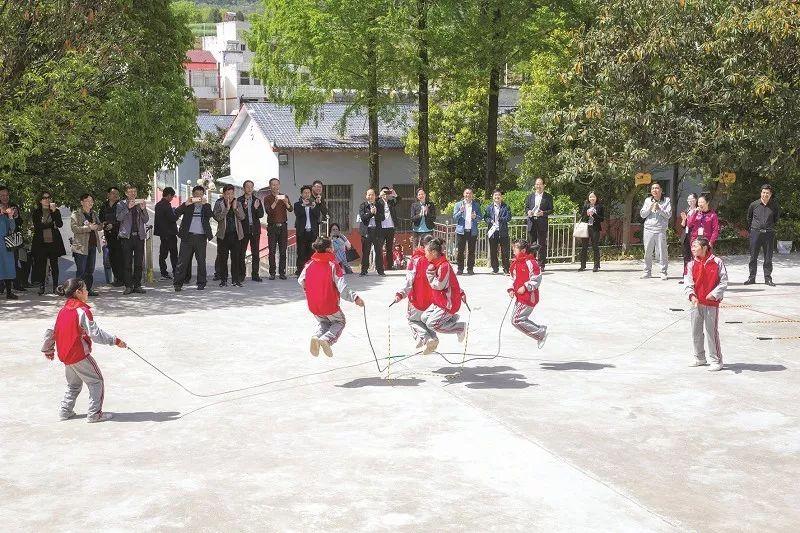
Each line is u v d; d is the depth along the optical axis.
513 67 29.95
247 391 9.95
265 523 6.31
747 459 7.76
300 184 37.12
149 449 7.97
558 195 25.73
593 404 9.43
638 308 15.17
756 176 24.53
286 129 38.00
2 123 15.59
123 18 17.92
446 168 35.16
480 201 29.58
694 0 20.95
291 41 30.12
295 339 12.58
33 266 17.78
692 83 21.00
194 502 6.69
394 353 11.78
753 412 9.18
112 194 17.42
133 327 13.34
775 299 16.00
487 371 10.90
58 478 7.23
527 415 9.00
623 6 21.72
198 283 17.03
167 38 19.03
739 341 12.67
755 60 20.77
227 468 7.46
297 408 9.27
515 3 25.69
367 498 6.78
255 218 17.89
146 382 10.33
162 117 17.59
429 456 7.75
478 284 17.62
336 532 6.16
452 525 6.29
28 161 17.70
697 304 10.94
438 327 10.45
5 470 7.43
